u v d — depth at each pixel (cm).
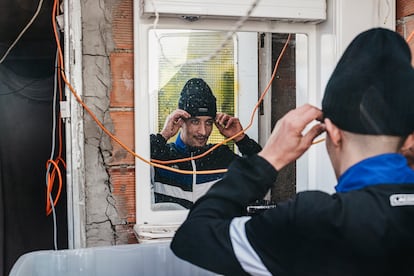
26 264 126
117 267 137
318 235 69
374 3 157
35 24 242
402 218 69
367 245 68
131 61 157
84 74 152
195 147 174
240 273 73
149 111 160
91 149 154
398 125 73
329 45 160
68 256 134
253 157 81
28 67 279
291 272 70
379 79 73
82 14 151
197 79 171
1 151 282
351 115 74
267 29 164
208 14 150
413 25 152
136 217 158
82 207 150
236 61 177
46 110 287
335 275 69
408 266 68
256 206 153
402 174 73
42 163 290
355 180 74
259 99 182
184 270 141
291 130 80
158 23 156
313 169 169
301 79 173
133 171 158
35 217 290
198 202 81
